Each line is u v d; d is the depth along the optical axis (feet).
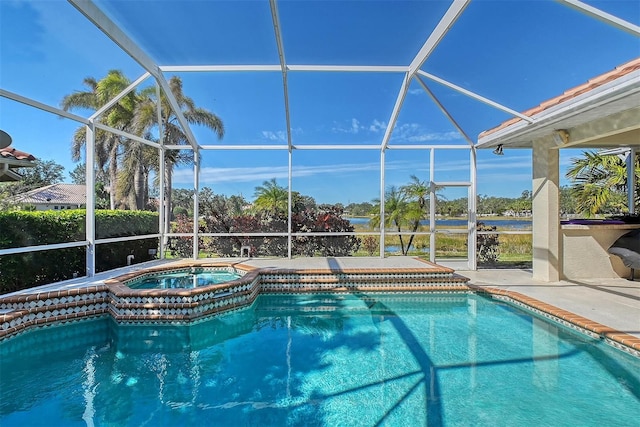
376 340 14.74
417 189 28.99
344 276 22.70
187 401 10.18
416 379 11.24
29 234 17.95
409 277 22.63
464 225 28.48
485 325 16.16
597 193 28.17
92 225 20.18
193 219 29.68
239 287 19.19
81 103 21.66
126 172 31.89
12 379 11.62
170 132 33.47
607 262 22.40
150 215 28.94
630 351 11.86
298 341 14.85
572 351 13.06
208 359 13.15
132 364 12.76
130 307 16.81
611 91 12.63
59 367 12.51
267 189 29.73
